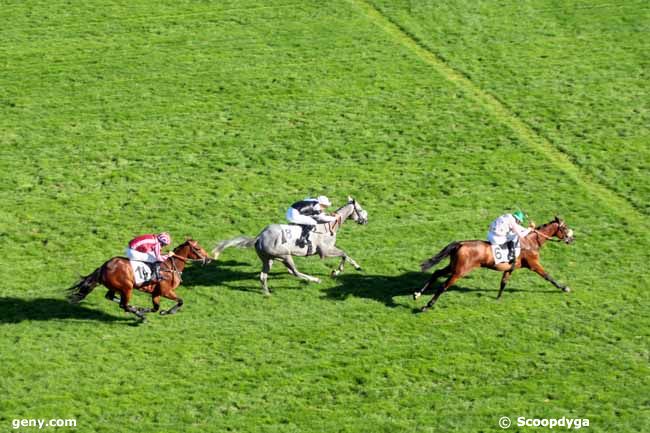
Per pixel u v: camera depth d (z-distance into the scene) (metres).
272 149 26.86
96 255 22.91
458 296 21.92
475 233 23.84
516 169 26.27
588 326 20.97
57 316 21.02
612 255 23.19
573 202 25.02
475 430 18.39
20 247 23.11
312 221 21.50
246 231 23.75
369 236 23.77
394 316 21.25
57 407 18.66
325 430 18.33
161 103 28.64
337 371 19.70
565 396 19.19
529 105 29.00
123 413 18.58
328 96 29.09
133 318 21.11
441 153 26.84
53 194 24.95
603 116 28.56
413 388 19.33
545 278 21.80
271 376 19.55
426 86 29.70
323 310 21.41
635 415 18.73
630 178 26.02
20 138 27.02
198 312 21.27
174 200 24.86
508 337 20.66
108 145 26.84
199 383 19.33
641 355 20.19
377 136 27.48
